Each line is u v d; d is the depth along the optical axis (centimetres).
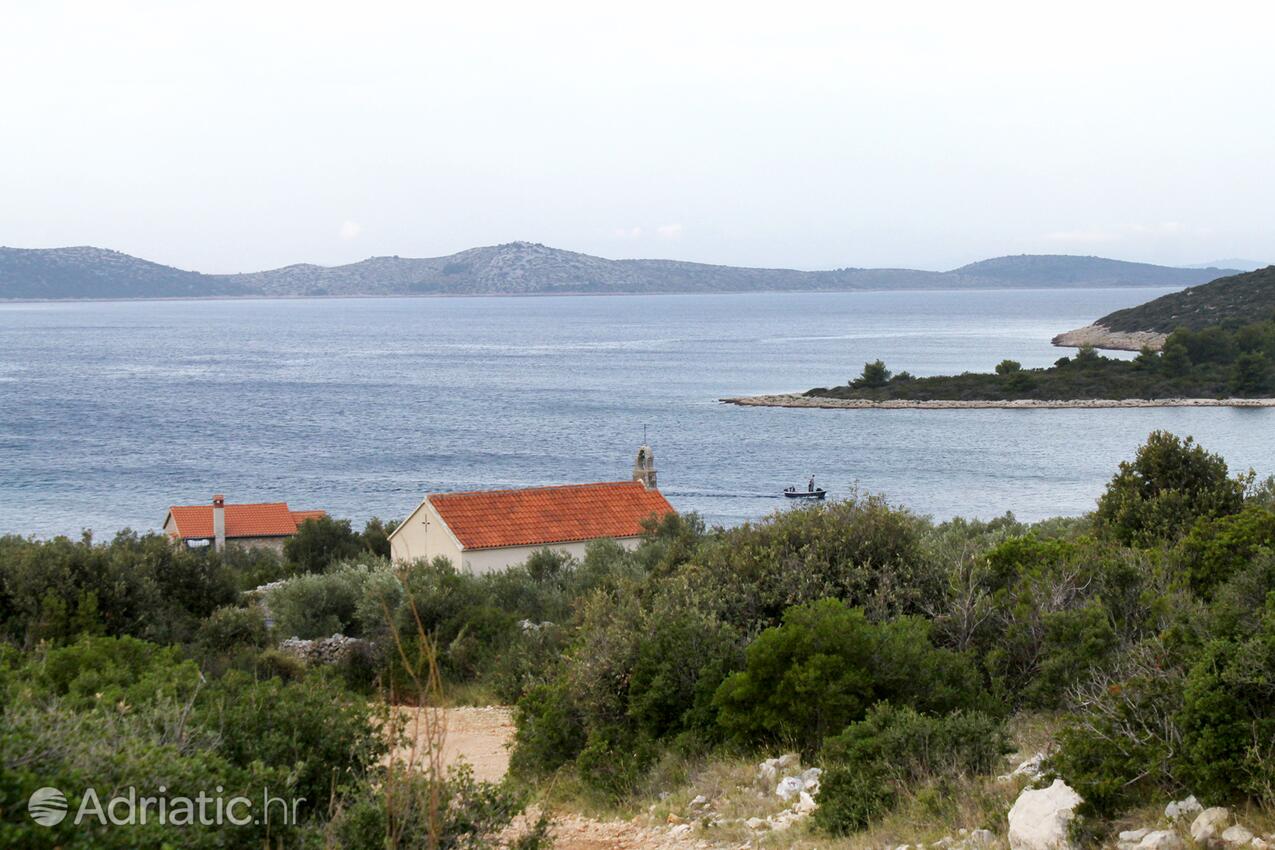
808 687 1487
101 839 769
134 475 11006
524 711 1853
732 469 11325
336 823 966
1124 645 1517
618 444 13238
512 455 12381
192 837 865
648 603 1997
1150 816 989
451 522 4388
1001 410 16262
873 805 1198
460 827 979
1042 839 985
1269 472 9819
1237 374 16688
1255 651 1007
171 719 1093
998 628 1773
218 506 6475
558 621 3100
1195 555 1912
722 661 1683
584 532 4484
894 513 2089
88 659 1742
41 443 13212
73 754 847
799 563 1975
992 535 3228
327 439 13725
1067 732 1101
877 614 1833
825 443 13188
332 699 1282
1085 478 10519
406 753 1376
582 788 1585
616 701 1725
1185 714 1005
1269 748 959
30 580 2602
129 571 2769
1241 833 900
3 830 722
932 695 1504
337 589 3127
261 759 1108
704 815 1336
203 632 2695
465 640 2705
